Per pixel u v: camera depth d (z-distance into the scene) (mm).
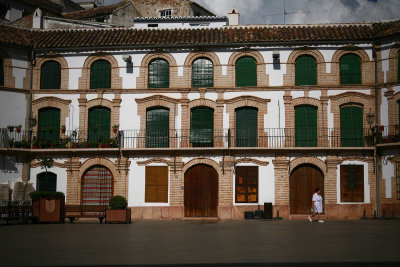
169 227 21031
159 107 27188
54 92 27547
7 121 26781
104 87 27562
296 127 26484
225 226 21328
